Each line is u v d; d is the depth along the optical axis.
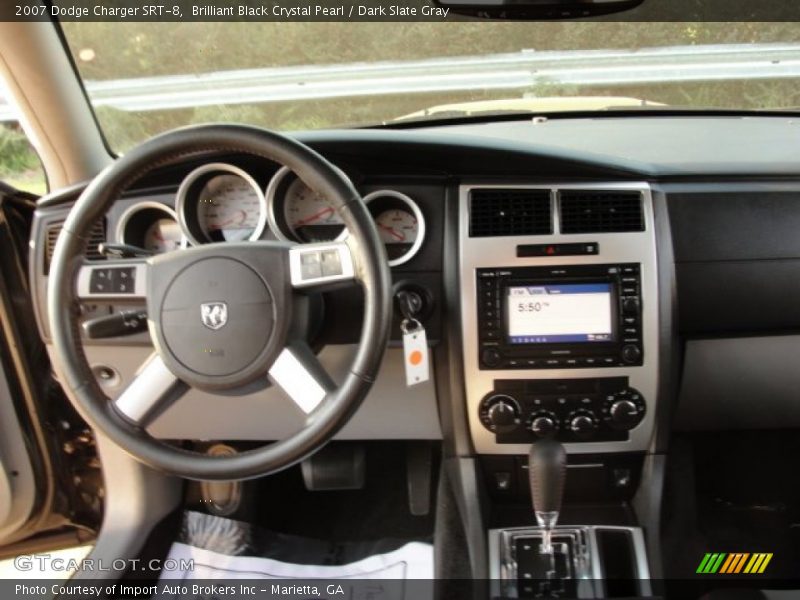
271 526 1.89
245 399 1.53
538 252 1.38
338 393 1.07
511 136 1.76
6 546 1.84
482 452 1.50
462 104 1.83
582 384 1.43
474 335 1.42
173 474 1.11
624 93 1.84
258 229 1.39
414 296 1.39
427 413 1.56
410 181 1.41
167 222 1.48
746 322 1.58
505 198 1.40
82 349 1.16
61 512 1.81
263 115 1.77
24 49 1.42
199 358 1.10
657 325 1.40
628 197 1.39
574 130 1.80
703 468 2.01
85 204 1.10
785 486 1.98
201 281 1.09
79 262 1.14
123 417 1.13
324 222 1.42
